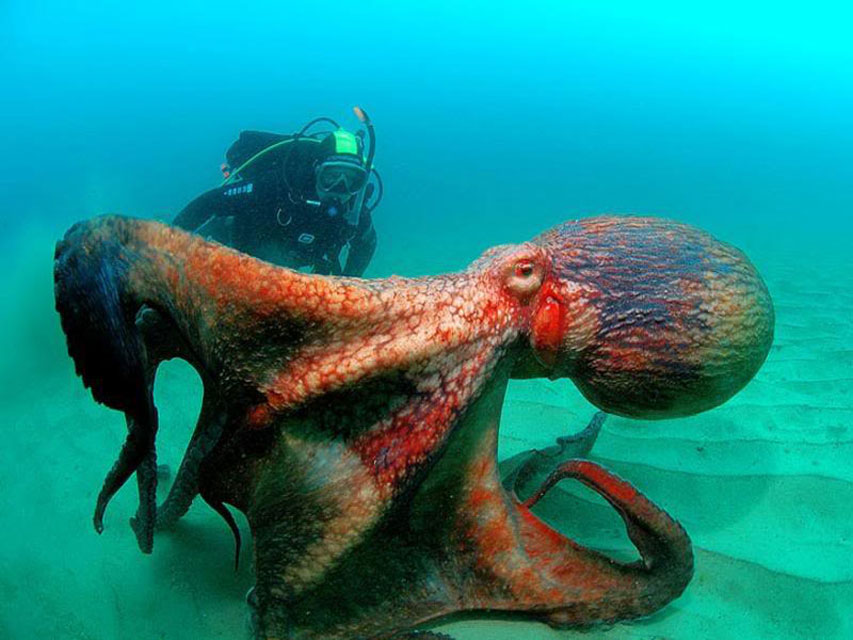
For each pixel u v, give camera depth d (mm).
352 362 1710
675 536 1971
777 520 2758
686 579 2072
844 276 7883
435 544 1987
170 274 1610
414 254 10656
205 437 2080
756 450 3262
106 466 3455
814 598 2318
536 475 2809
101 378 1602
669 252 2213
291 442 1746
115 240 1605
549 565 2014
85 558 2652
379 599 1923
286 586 1785
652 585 2062
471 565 2000
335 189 5438
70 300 1540
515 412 3791
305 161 5539
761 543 2604
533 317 2148
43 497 3160
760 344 2314
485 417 1972
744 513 2807
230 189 5605
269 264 1612
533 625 2123
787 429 3477
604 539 2594
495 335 1946
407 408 1794
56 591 2484
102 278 1577
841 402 3814
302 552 1764
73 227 1605
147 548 2168
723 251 2277
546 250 2178
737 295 2211
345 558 1766
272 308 1627
